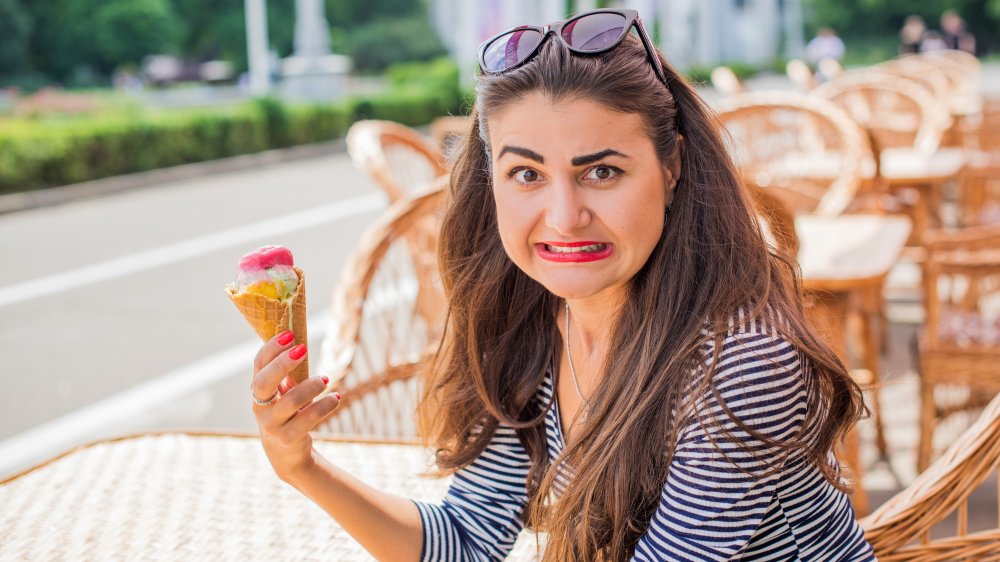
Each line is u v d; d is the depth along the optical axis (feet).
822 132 18.15
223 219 29.01
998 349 9.10
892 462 10.47
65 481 5.06
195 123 42.45
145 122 40.14
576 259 3.80
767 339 3.70
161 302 19.22
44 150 35.55
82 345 16.58
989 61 119.55
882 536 4.40
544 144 3.68
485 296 4.64
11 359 15.93
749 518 3.64
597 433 4.00
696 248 3.96
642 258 3.83
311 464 3.98
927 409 9.55
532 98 3.68
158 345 16.44
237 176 40.65
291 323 3.65
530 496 4.57
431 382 4.87
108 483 5.03
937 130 17.81
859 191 14.03
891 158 15.51
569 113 3.64
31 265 23.32
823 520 3.97
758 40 127.34
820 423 3.90
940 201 17.07
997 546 4.41
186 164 42.16
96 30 114.11
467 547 4.47
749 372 3.63
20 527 4.60
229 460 5.26
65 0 113.70
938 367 9.37
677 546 3.67
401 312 10.32
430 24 139.33
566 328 4.52
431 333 8.68
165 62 110.52
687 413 3.72
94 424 13.07
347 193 33.27
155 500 4.84
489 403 4.62
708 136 3.99
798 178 14.65
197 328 17.37
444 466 4.72
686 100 4.00
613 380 3.99
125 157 39.14
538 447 4.65
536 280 4.37
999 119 18.85
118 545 4.43
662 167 3.84
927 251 9.30
